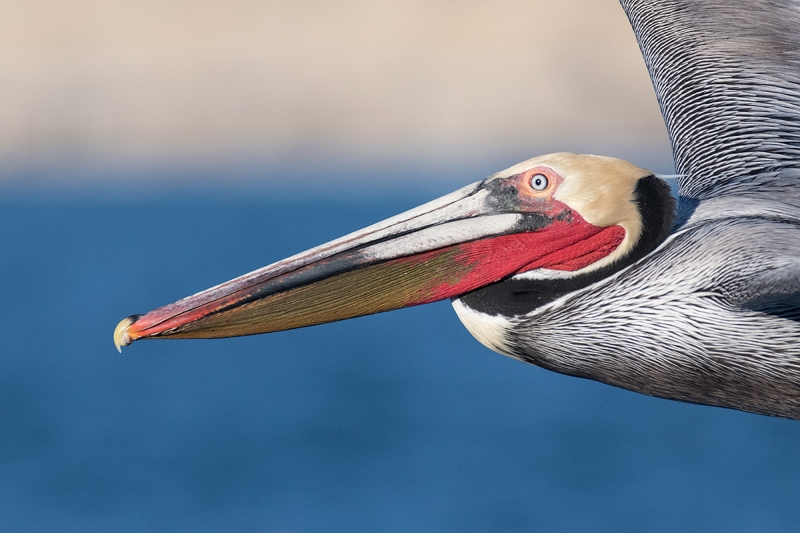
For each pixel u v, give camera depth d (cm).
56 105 8412
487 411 2308
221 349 3102
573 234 618
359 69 8600
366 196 6462
